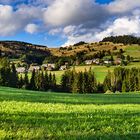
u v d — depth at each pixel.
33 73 186.62
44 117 16.52
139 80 189.12
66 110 20.83
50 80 190.00
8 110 19.14
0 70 172.75
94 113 19.62
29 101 28.33
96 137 11.63
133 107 27.23
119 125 15.02
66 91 190.88
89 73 190.50
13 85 176.88
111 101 36.59
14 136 11.41
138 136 12.29
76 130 12.94
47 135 11.68
